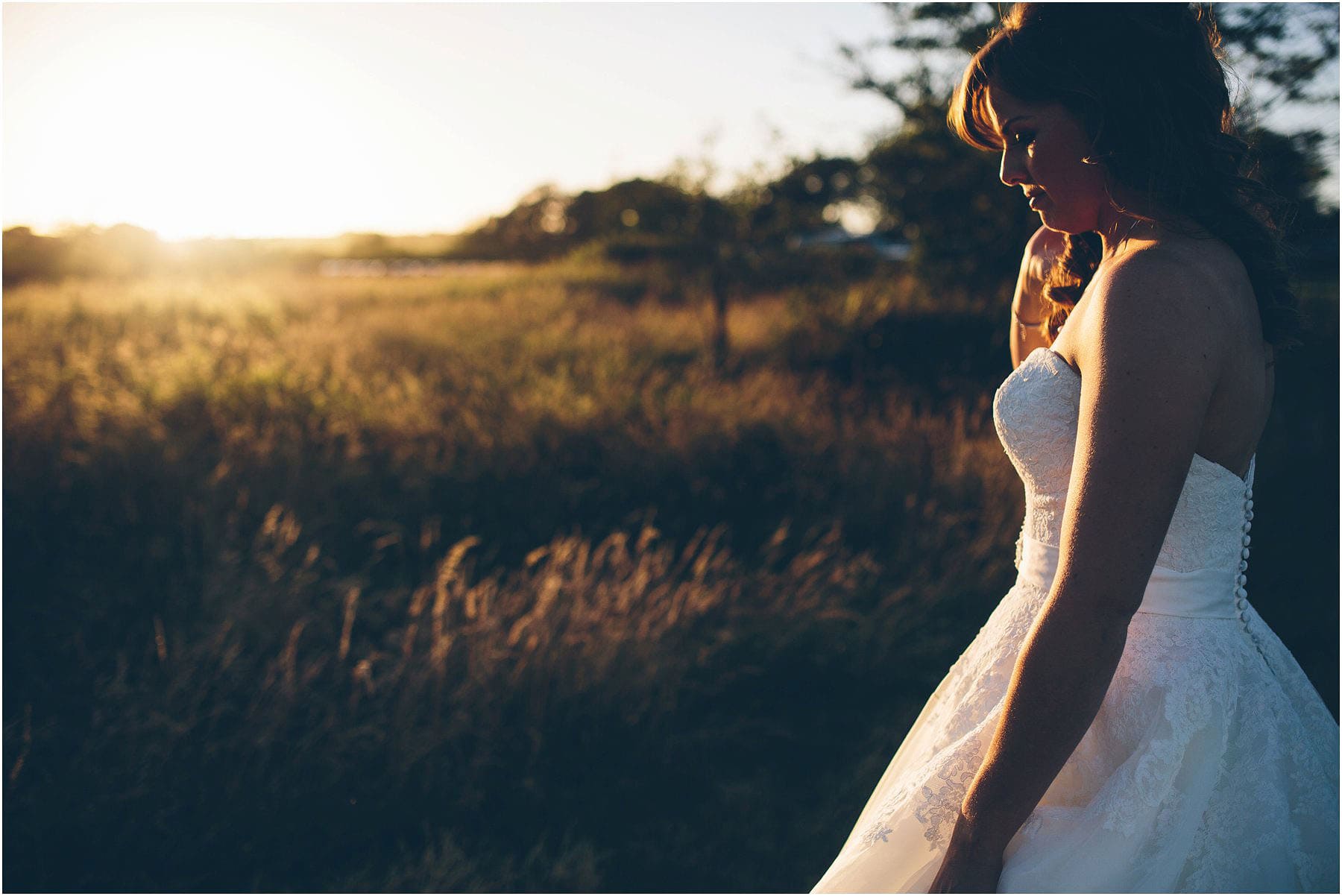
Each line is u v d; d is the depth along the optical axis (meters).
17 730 2.74
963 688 1.06
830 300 8.44
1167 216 0.83
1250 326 0.81
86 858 2.38
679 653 3.16
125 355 6.98
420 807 2.58
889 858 0.93
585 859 2.38
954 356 6.60
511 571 4.01
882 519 4.28
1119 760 0.88
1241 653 0.90
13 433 4.60
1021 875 0.82
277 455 4.89
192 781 2.52
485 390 6.38
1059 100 0.85
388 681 2.88
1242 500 0.88
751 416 5.49
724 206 9.03
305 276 15.81
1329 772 0.92
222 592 3.41
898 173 6.03
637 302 12.16
